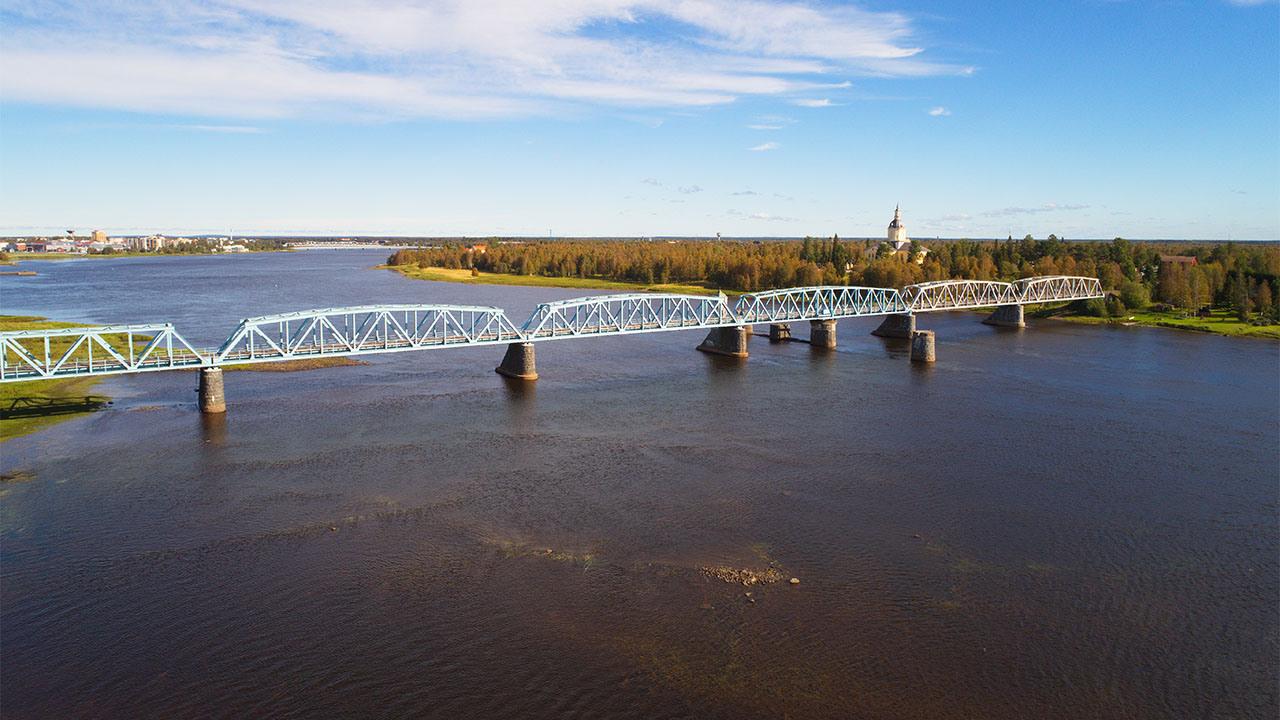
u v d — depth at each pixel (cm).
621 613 4522
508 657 4112
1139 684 3991
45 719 3634
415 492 6353
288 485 6462
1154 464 7275
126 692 3822
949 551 5388
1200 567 5206
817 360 13338
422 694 3822
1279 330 16525
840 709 3762
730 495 6375
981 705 3809
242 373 11025
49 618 4422
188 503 6041
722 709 3750
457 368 11869
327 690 3850
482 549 5306
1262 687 3978
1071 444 7906
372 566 5047
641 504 6156
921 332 13038
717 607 4603
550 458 7319
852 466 7156
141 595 4672
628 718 3684
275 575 4919
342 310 9875
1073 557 5325
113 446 7444
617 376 11575
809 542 5491
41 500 6062
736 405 9619
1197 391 10562
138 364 8519
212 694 3812
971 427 8556
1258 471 7088
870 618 4525
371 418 8700
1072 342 15612
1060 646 4297
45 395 9344
